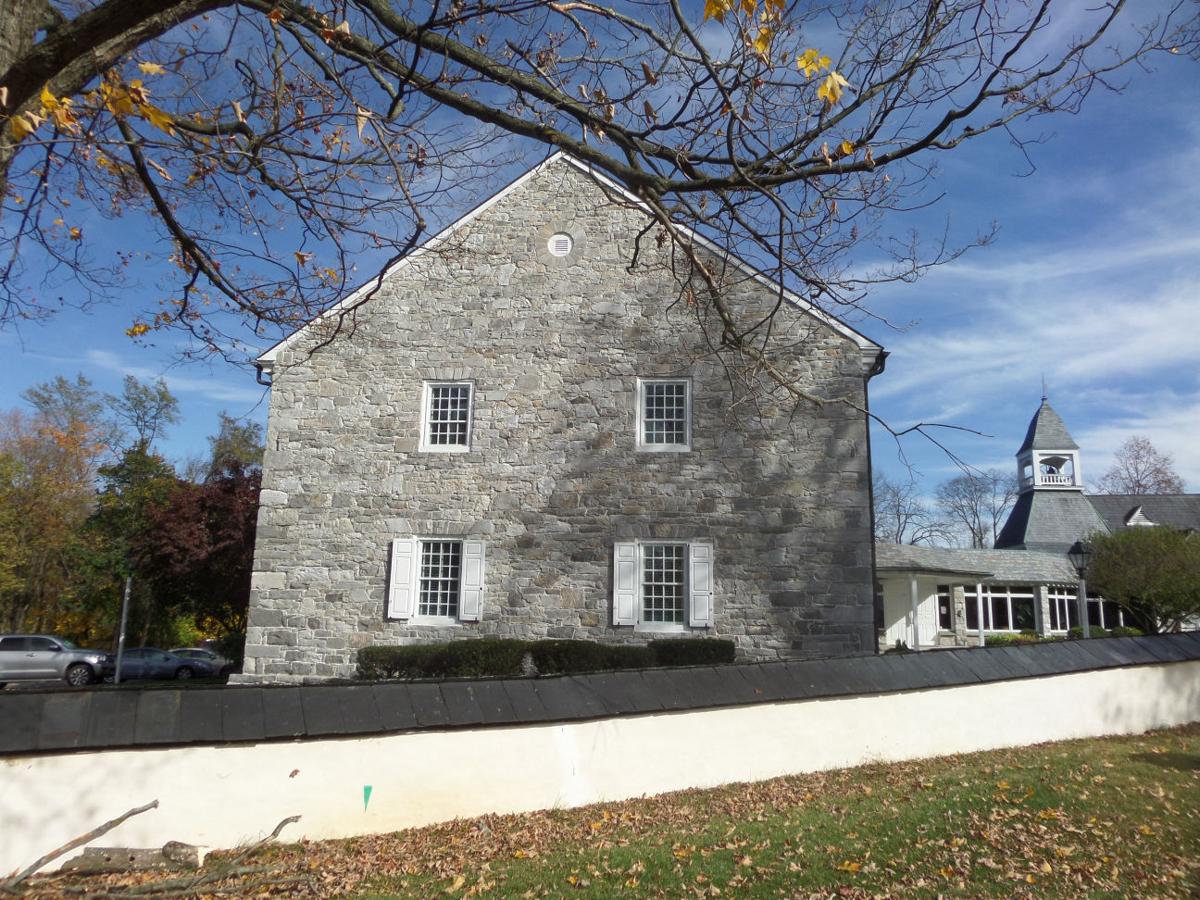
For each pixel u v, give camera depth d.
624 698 8.57
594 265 18.17
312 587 17.47
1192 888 5.60
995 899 5.48
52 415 40.16
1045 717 10.83
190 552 25.47
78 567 36.19
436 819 7.65
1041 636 33.53
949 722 10.19
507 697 8.16
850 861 6.20
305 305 8.04
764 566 16.62
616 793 8.38
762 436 17.06
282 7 5.98
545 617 16.95
